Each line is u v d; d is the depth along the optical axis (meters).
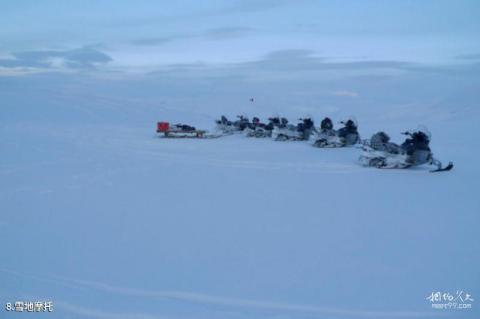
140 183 17.44
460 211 13.36
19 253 10.12
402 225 12.06
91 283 8.60
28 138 31.00
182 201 14.70
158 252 10.20
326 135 28.22
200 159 23.16
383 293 8.22
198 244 10.70
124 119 49.50
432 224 12.13
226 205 14.20
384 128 38.81
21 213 13.31
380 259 9.76
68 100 60.28
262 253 10.12
